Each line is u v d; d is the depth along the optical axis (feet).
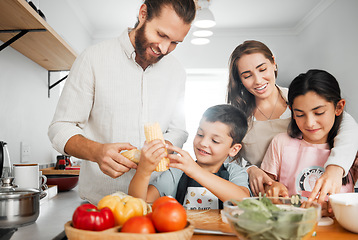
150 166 3.31
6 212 3.10
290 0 11.69
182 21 3.48
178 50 14.24
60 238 2.99
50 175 6.06
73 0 10.82
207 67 14.19
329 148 5.00
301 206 2.58
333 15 11.35
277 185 4.15
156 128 3.44
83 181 4.49
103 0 11.30
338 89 4.83
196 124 15.21
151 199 4.19
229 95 5.88
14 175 4.48
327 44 11.84
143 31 3.64
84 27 12.96
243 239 2.23
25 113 6.90
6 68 6.05
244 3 11.82
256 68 5.40
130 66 4.21
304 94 4.75
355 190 4.95
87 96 4.17
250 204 2.35
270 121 5.70
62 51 6.45
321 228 3.13
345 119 4.98
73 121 4.11
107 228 2.31
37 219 3.57
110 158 3.30
